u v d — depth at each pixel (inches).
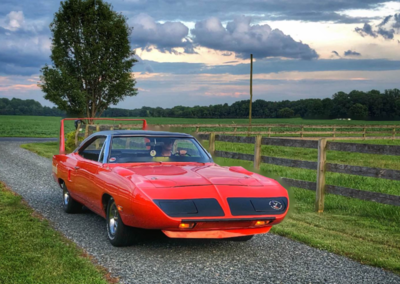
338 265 170.1
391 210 268.7
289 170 485.4
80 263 162.9
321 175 280.2
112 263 167.9
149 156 212.2
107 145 212.2
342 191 271.9
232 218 165.2
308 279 153.8
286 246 197.3
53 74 925.8
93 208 219.3
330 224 239.9
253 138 342.3
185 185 173.3
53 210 270.5
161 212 160.7
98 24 948.6
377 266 169.0
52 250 179.3
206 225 165.2
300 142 299.4
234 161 510.9
